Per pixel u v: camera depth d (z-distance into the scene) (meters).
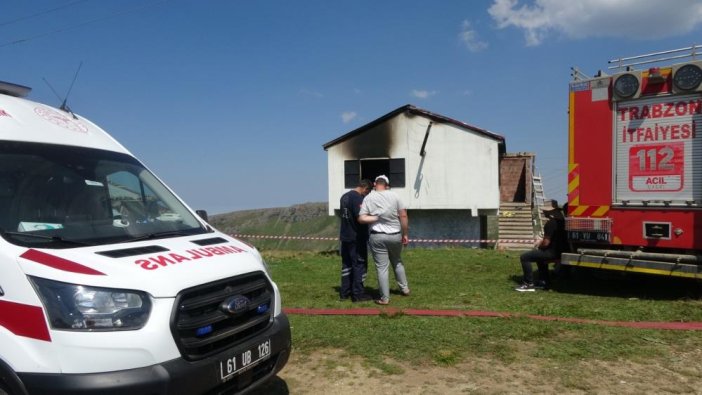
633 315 6.63
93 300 2.98
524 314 6.69
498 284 9.19
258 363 3.63
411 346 5.43
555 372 4.74
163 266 3.29
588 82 7.96
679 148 7.24
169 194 4.66
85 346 2.89
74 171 4.09
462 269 11.15
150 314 3.05
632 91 7.53
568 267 9.21
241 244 4.25
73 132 4.45
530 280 8.51
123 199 4.22
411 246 21.25
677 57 7.25
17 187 3.68
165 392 2.97
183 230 4.24
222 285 3.48
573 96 8.10
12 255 3.14
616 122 7.73
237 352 3.43
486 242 20.36
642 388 4.38
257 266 3.88
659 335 5.70
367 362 5.06
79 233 3.66
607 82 7.79
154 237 3.88
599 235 7.80
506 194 27.50
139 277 3.12
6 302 3.04
